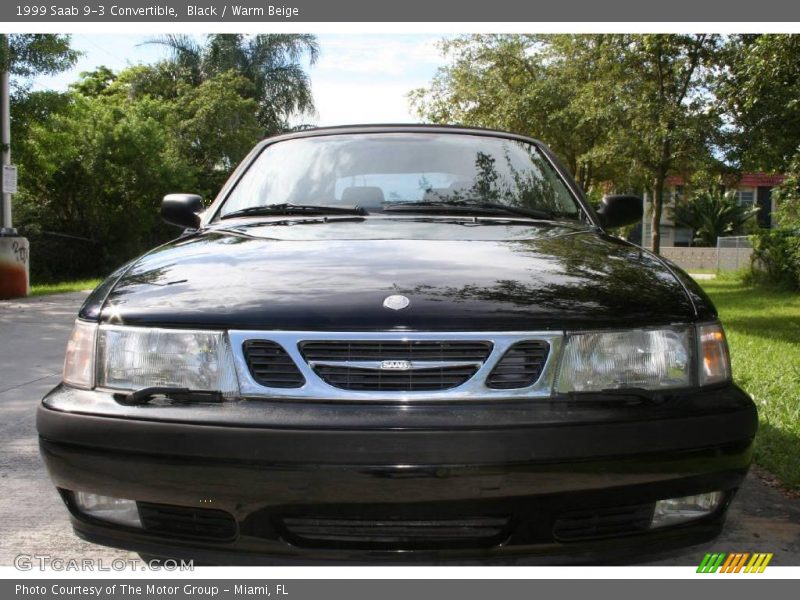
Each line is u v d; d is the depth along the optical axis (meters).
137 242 24.69
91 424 2.11
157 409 2.07
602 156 13.46
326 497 1.96
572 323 2.12
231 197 3.41
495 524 2.04
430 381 2.03
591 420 2.02
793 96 8.08
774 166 10.18
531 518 2.01
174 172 24.81
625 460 2.02
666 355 2.19
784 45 7.44
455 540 2.03
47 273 21.52
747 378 5.57
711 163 11.88
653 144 11.84
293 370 2.06
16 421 4.57
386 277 2.29
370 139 3.60
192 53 32.66
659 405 2.10
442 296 2.16
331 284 2.24
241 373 2.07
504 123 18.52
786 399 4.94
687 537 2.18
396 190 3.30
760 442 4.05
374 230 2.87
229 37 32.94
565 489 2.00
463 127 3.75
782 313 11.00
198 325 2.14
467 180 3.37
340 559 2.02
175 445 2.02
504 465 1.96
